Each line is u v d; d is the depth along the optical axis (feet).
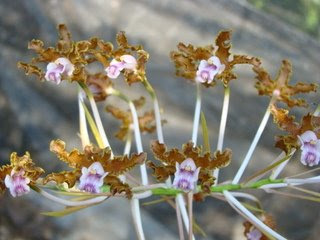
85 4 1.44
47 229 1.39
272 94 0.56
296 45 1.36
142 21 1.42
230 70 0.53
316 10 1.45
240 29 1.38
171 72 1.36
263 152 1.27
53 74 0.52
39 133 1.41
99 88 0.60
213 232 1.29
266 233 0.53
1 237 1.40
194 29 1.41
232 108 1.30
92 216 1.38
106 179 0.50
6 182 0.49
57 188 0.51
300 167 1.14
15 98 1.42
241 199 1.17
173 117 1.32
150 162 0.50
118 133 0.68
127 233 1.36
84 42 0.53
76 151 0.49
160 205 1.35
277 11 1.47
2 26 1.45
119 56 0.54
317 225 1.22
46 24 1.43
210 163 0.50
